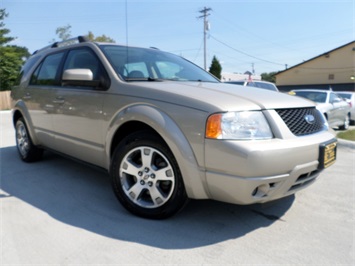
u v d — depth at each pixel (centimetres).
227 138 225
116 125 284
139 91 276
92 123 315
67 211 293
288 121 251
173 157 250
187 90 265
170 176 257
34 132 427
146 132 268
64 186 362
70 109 343
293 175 238
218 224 269
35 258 217
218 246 234
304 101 291
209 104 235
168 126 245
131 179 288
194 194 245
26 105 438
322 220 280
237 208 300
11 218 278
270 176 226
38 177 396
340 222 277
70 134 350
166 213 264
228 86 310
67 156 379
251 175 221
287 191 247
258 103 246
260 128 233
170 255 222
